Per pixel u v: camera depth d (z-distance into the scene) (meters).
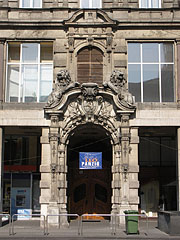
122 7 21.62
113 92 20.48
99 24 21.31
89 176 24.48
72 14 21.62
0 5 22.02
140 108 20.78
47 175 20.30
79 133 23.59
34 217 24.72
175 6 21.75
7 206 24.80
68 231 18.39
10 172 25.11
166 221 17.62
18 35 21.56
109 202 24.19
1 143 20.80
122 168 20.17
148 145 25.17
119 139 20.45
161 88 21.59
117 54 21.45
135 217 17.38
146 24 21.45
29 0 22.31
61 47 21.50
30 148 25.38
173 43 21.73
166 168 25.02
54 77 21.38
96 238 16.41
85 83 20.47
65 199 20.27
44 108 20.38
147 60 21.78
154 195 24.75
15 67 21.89
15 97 21.70
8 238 16.33
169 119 20.67
